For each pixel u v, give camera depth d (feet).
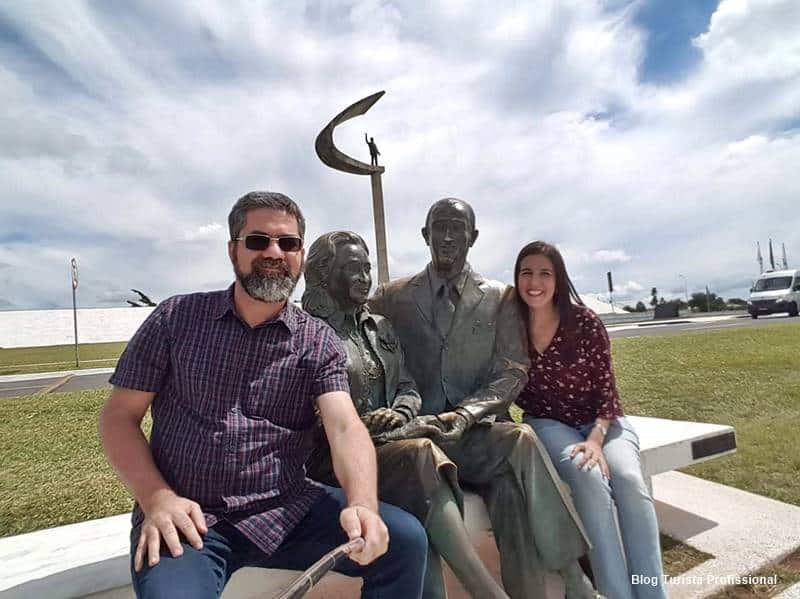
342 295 7.32
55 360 65.67
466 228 8.20
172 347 5.50
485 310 8.29
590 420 8.51
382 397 7.50
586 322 8.37
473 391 8.18
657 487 11.19
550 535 6.50
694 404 18.61
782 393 19.20
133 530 5.14
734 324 62.64
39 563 6.09
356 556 4.61
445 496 6.04
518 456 6.66
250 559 5.24
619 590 6.49
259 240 5.64
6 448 16.65
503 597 5.77
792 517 9.47
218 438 5.25
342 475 5.36
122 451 5.21
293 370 5.72
